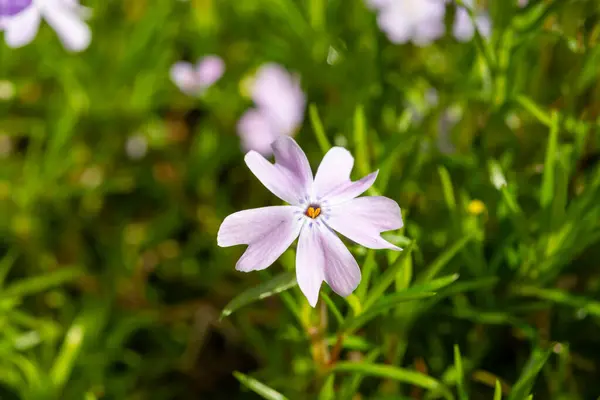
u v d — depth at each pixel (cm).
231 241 10
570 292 15
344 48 18
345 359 14
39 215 18
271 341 16
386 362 14
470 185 15
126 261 17
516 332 15
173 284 18
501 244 14
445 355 15
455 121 16
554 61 15
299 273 10
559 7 14
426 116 16
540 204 14
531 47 16
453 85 16
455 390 14
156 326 17
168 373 17
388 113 17
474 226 14
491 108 15
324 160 11
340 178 11
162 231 18
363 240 11
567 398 14
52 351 16
